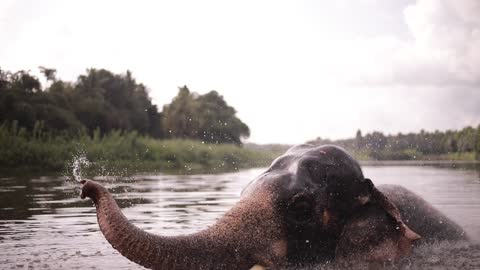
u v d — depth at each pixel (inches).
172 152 1605.6
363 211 247.8
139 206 490.0
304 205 237.8
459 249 282.4
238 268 219.9
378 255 242.4
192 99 2524.6
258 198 237.0
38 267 254.5
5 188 684.7
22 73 1963.6
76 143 1414.9
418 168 1177.4
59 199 550.0
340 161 248.7
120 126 2316.7
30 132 1716.3
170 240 208.7
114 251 290.2
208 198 559.2
